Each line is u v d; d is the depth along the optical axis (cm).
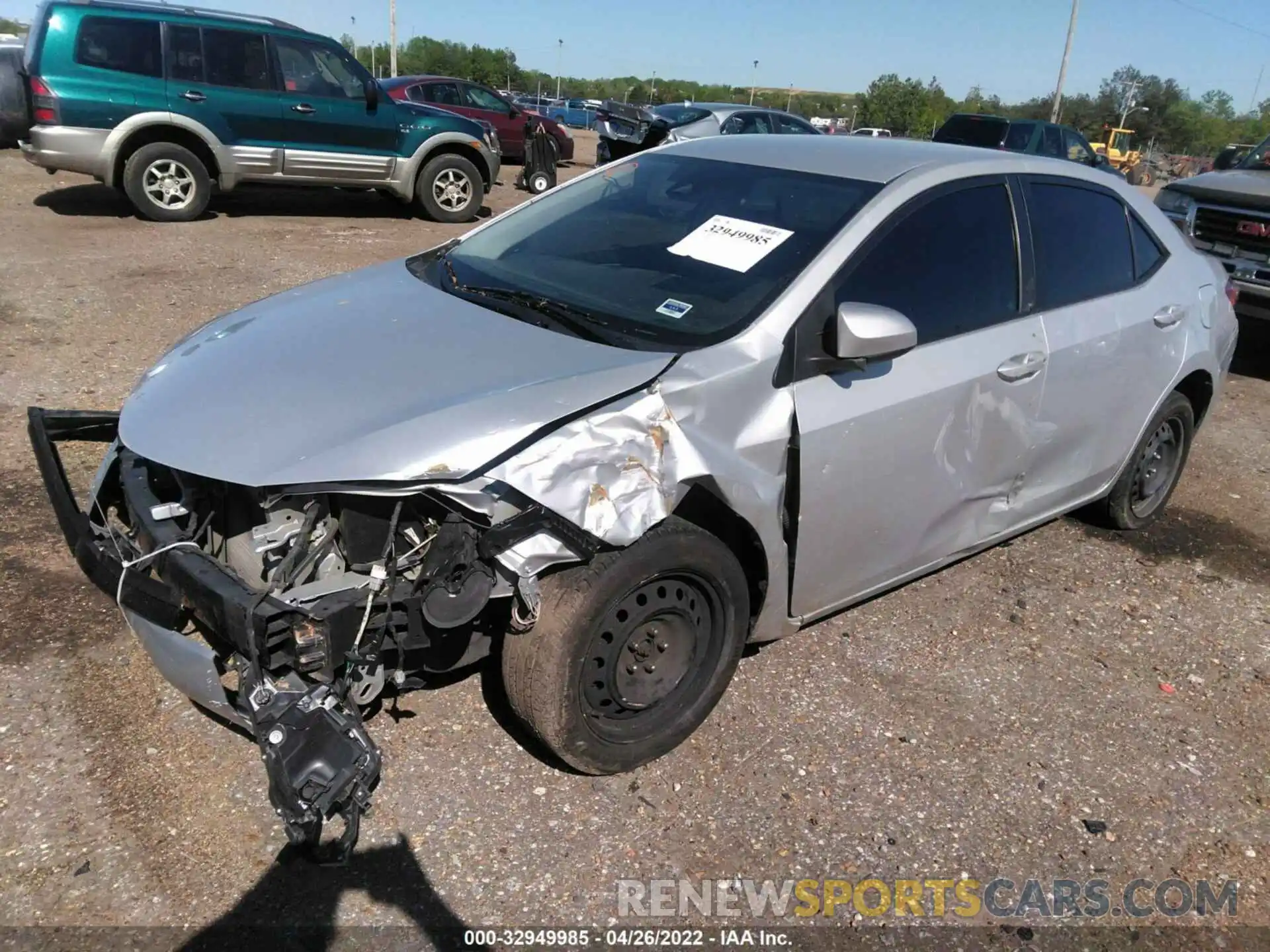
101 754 272
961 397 328
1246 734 333
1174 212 816
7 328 617
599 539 240
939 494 338
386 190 1168
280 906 234
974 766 303
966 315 336
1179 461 472
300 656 229
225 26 991
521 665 254
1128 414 415
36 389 520
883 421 304
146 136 992
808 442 286
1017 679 350
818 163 350
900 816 280
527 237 369
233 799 262
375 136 1098
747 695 325
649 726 284
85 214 1020
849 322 275
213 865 243
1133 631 389
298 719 224
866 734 312
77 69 937
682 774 287
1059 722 329
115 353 589
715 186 356
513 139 1780
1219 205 780
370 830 257
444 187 1166
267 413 254
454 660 266
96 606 335
